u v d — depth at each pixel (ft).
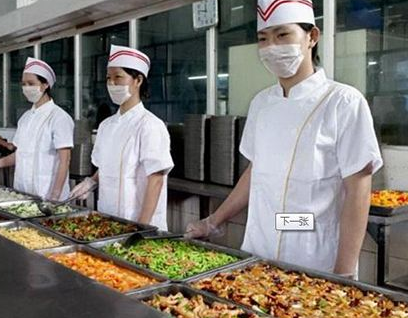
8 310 3.21
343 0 11.14
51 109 11.55
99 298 3.43
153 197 8.30
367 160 5.32
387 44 10.55
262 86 12.92
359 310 4.06
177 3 7.52
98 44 17.98
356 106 5.53
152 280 4.89
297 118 5.90
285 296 4.34
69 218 8.04
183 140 13.30
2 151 16.84
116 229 7.19
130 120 8.76
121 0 7.23
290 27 5.54
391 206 8.45
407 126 10.34
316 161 5.70
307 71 5.93
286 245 5.90
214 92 14.05
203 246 6.15
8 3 11.58
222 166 11.92
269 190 6.07
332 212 5.80
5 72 22.95
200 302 4.17
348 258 5.38
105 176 8.89
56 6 8.47
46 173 11.40
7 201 9.59
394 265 10.03
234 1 13.32
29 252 4.72
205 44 14.07
